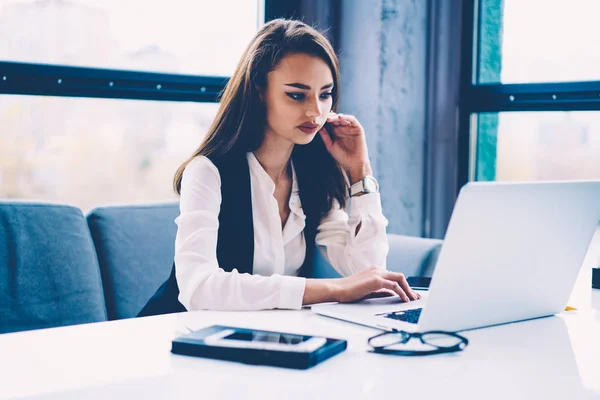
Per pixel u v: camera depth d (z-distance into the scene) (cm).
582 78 274
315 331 114
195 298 136
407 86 294
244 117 171
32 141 244
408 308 127
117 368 93
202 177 167
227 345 96
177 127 270
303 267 190
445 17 294
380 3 285
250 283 133
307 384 86
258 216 176
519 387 87
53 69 242
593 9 269
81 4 247
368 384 87
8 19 237
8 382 87
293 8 287
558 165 282
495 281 112
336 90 181
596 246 193
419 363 96
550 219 115
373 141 289
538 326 121
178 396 82
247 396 82
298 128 164
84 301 203
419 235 301
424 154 301
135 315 213
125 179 263
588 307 138
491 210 105
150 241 222
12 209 202
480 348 105
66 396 82
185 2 267
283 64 161
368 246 178
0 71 235
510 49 292
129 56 258
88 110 252
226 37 278
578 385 88
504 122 297
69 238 206
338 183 190
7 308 192
